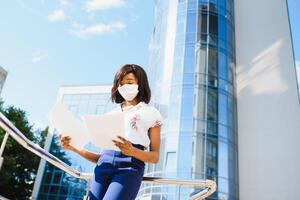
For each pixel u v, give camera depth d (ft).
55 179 77.30
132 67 6.93
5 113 99.81
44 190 76.38
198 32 53.57
